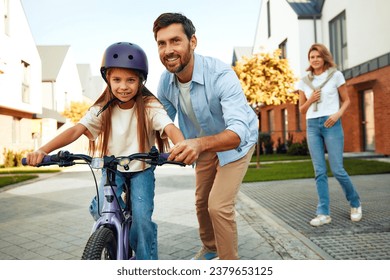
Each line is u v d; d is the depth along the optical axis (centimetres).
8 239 442
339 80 443
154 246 263
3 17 1847
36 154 225
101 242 210
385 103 1288
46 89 3428
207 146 205
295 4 1931
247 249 371
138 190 255
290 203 596
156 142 272
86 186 952
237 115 237
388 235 389
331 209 527
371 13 1369
